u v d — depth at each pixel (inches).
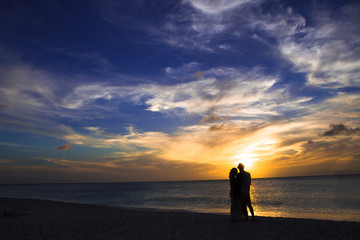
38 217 551.5
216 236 282.4
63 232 347.9
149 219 470.6
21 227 400.2
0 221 482.9
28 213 654.5
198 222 396.5
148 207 979.3
